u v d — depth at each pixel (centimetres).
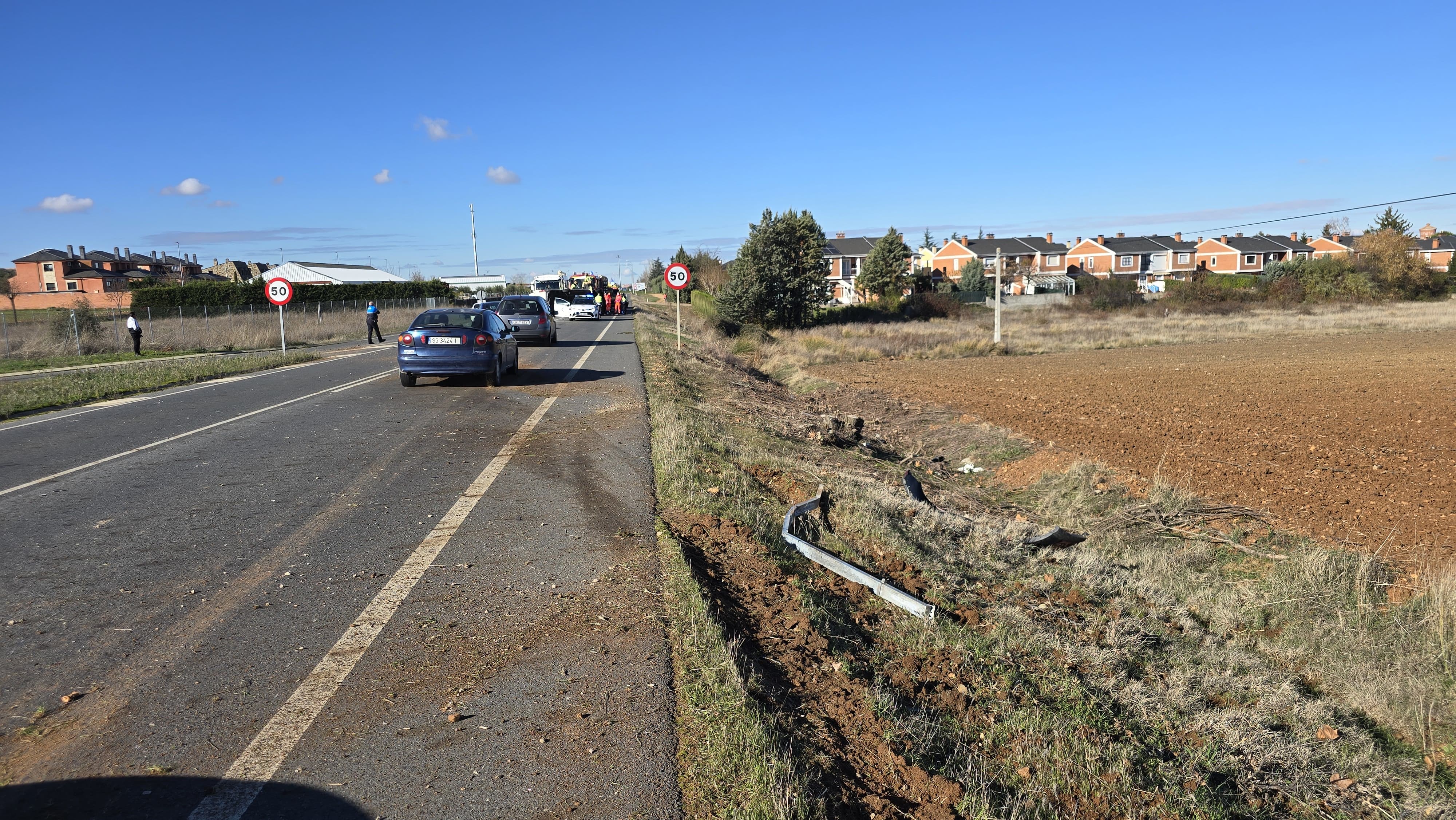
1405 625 557
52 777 317
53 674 400
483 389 1531
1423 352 2714
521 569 554
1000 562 721
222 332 3225
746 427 1265
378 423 1148
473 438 1037
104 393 1495
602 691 389
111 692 383
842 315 5569
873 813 327
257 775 321
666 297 9038
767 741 344
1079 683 492
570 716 368
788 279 4788
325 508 705
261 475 830
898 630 533
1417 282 6700
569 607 488
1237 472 1033
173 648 430
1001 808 347
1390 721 485
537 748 343
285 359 2141
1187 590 692
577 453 949
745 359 2941
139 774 320
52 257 8600
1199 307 5697
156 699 377
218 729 354
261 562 566
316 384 1623
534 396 1425
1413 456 1097
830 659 461
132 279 8756
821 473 925
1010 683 478
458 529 646
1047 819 355
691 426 1086
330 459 909
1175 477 1000
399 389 1529
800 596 538
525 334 2555
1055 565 724
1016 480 1153
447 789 314
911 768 363
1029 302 7038
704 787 320
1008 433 1362
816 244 4925
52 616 470
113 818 292
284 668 409
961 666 490
